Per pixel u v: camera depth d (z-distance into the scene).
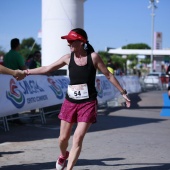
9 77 7.70
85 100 4.30
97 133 7.98
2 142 6.85
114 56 54.75
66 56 4.52
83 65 4.31
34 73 4.69
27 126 8.80
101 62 4.36
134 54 56.00
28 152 6.04
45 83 9.09
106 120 10.09
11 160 5.47
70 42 4.30
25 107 8.09
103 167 5.16
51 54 11.31
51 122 9.52
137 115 11.41
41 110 9.30
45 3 11.30
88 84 4.33
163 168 5.16
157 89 29.81
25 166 5.14
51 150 6.20
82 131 4.23
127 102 4.59
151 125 9.27
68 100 4.40
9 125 8.83
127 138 7.43
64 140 4.50
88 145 6.68
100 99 12.59
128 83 20.98
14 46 8.80
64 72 11.12
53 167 5.10
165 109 13.43
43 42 11.53
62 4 11.12
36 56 10.62
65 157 4.69
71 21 11.16
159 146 6.70
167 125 9.32
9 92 7.62
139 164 5.36
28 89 8.30
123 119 10.34
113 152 6.13
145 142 7.05
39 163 5.32
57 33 11.20
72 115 4.37
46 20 11.32
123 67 53.03
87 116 4.25
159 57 55.53
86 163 5.36
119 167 5.17
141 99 18.23
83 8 11.59
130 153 6.07
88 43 4.39
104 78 13.40
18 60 8.71
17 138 7.26
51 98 9.14
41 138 7.29
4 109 7.38
